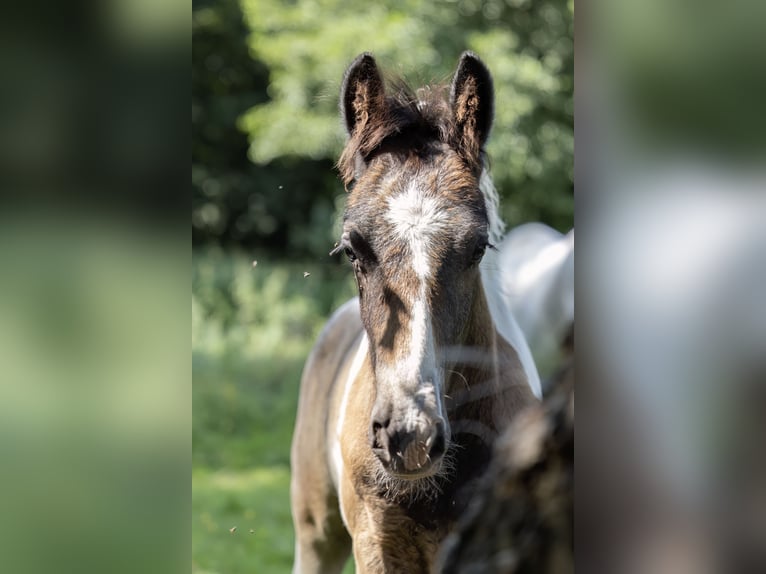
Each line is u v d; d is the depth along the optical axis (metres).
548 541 1.63
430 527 2.64
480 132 2.75
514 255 5.69
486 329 2.72
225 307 11.67
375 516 2.71
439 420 2.29
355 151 2.72
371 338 2.47
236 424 8.00
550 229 6.30
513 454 1.69
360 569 2.81
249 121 11.28
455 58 10.05
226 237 14.55
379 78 2.77
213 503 5.77
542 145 10.16
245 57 13.91
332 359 3.62
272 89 11.95
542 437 1.66
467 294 2.52
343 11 10.79
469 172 2.61
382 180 2.55
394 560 2.74
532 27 10.58
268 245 14.63
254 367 9.66
